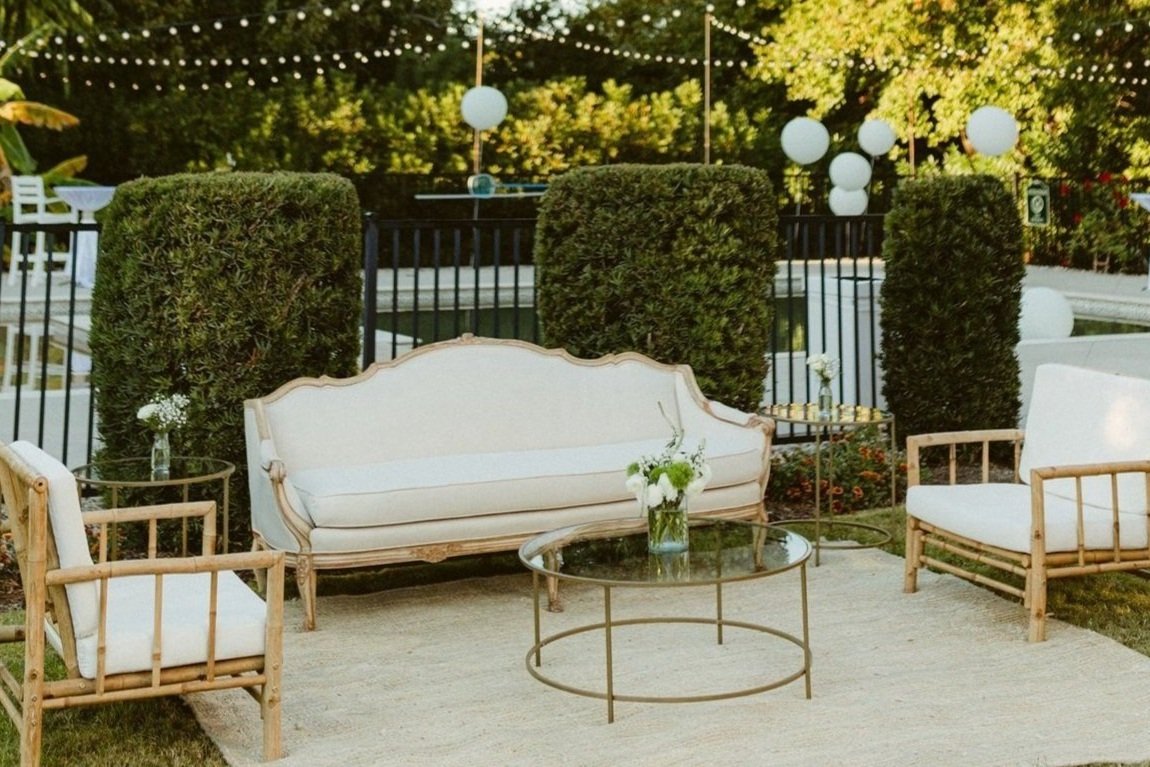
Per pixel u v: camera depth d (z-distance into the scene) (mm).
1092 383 4887
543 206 6547
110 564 3225
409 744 3553
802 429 8250
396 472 5086
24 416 7859
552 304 6547
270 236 5691
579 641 4520
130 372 5688
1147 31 18016
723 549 4062
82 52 18344
